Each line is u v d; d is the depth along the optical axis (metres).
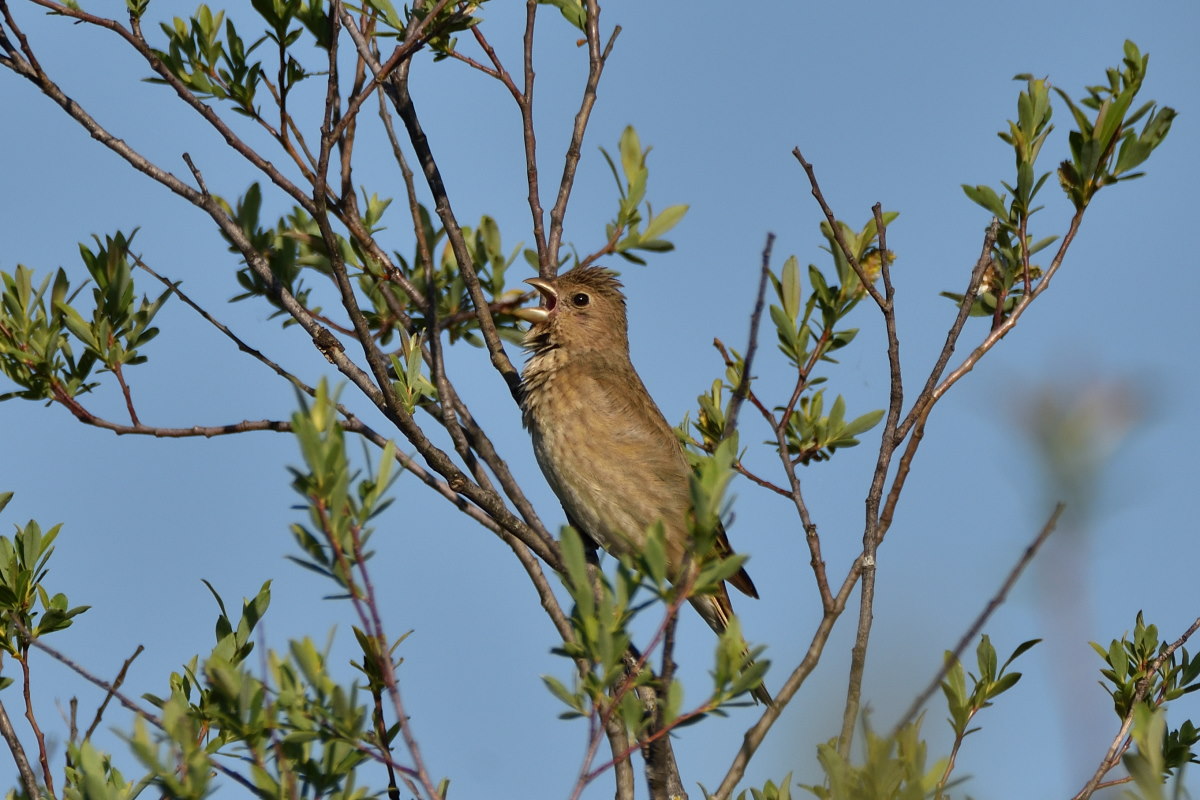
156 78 10.11
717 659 6.56
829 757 6.59
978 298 10.87
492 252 12.52
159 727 7.84
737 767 7.70
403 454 9.72
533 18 11.39
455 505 9.66
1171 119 10.02
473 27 11.31
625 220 11.44
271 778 6.62
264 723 6.86
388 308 12.02
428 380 10.79
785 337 11.12
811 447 11.45
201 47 10.84
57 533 9.70
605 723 6.50
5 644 9.34
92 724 8.48
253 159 9.80
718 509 6.69
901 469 8.91
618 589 6.55
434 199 11.09
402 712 6.61
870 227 11.20
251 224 11.35
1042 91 10.30
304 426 6.48
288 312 11.04
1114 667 9.61
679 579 6.57
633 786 8.37
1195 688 9.48
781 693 7.84
